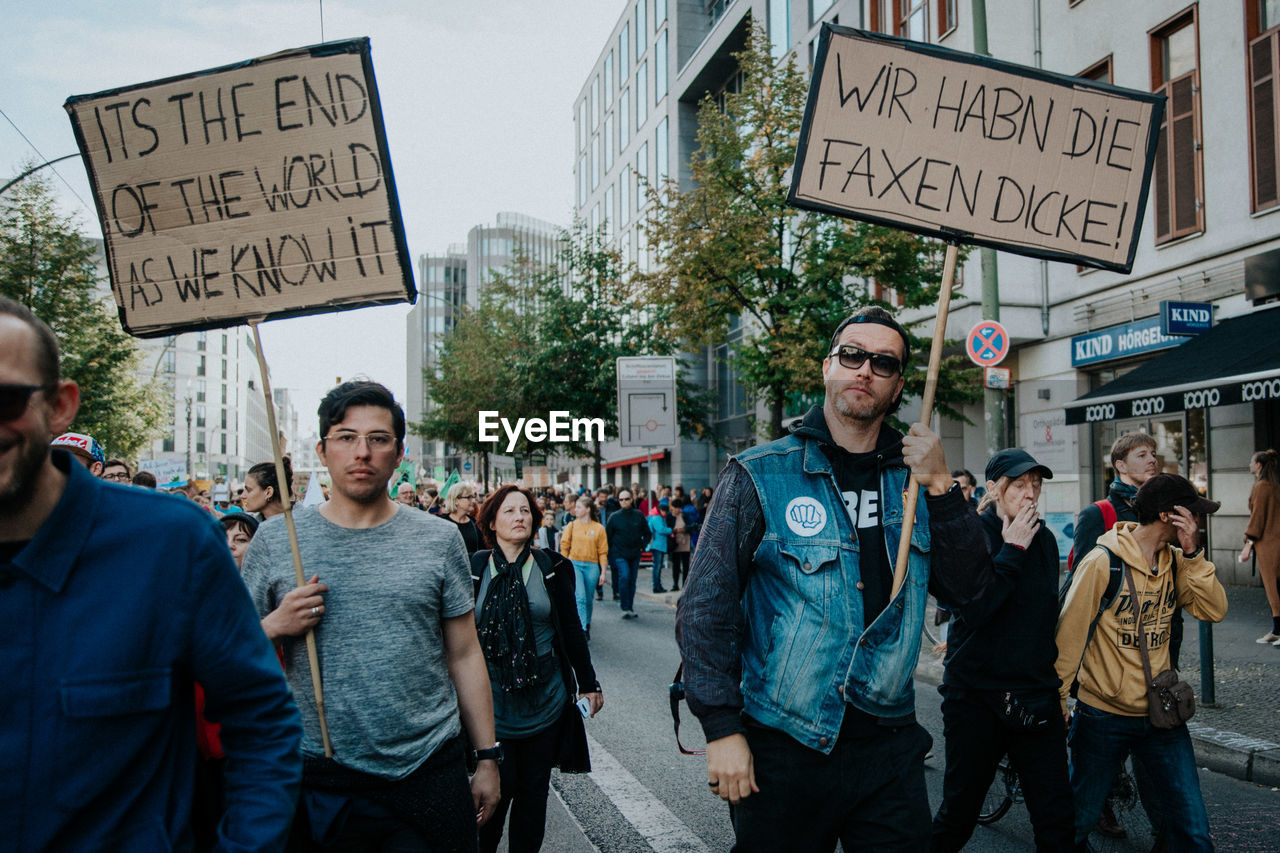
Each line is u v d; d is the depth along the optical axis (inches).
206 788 83.1
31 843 55.5
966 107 119.8
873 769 95.5
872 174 118.4
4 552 58.2
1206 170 507.5
